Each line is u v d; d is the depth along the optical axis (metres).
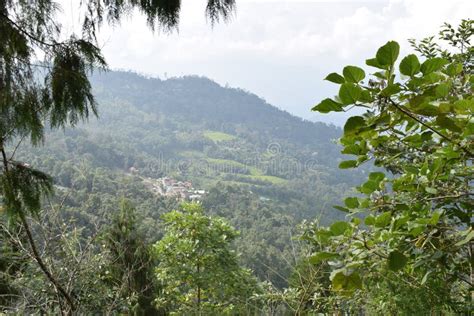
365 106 0.94
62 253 3.26
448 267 1.23
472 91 1.27
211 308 6.66
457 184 1.30
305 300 2.76
